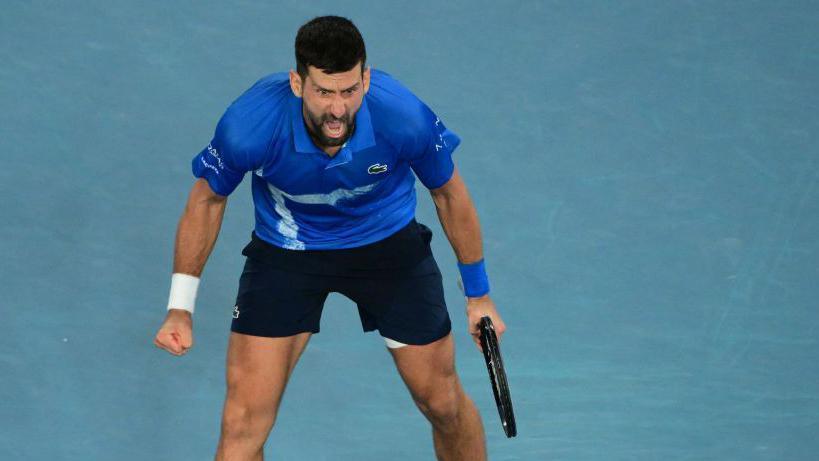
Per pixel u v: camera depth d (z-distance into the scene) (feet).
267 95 59.00
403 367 68.28
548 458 75.92
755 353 84.74
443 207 65.21
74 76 107.24
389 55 111.86
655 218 97.04
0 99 104.22
